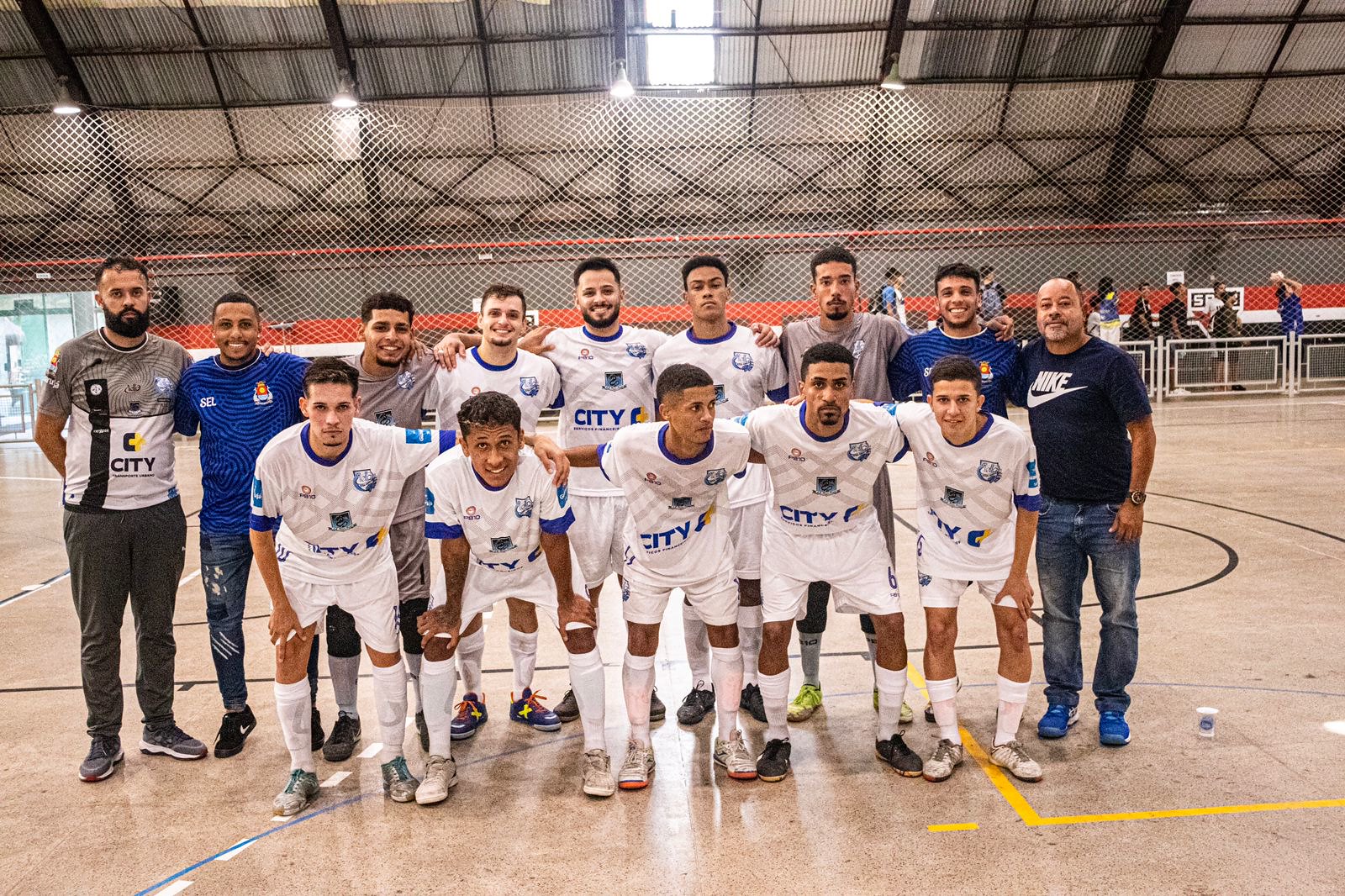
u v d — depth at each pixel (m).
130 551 3.41
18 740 3.69
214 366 3.47
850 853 2.68
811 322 3.93
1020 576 3.11
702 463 2.98
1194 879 2.50
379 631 3.13
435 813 3.03
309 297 15.29
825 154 15.69
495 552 3.12
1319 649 4.18
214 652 3.53
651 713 3.76
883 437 3.11
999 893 2.46
